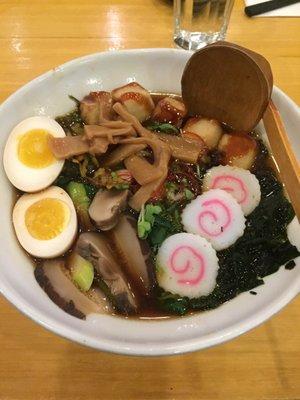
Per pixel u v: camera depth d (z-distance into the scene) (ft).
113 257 0.74
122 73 0.92
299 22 1.14
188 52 0.89
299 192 0.69
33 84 0.85
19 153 0.80
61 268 0.72
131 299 0.70
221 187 0.81
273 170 0.84
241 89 0.81
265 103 0.80
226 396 0.72
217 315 0.68
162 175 0.78
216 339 0.60
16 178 0.79
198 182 0.83
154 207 0.77
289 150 0.73
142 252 0.73
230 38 1.10
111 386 0.72
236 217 0.76
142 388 0.72
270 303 0.64
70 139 0.82
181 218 0.78
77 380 0.72
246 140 0.86
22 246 0.74
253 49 1.09
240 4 1.16
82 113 0.88
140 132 0.83
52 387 0.72
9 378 0.72
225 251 0.75
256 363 0.74
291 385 0.73
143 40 1.09
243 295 0.69
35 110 0.86
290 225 0.75
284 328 0.76
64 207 0.77
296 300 0.78
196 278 0.72
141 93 0.87
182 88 0.87
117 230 0.76
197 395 0.72
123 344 0.60
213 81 0.82
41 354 0.74
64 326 0.61
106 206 0.77
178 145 0.84
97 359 0.74
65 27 1.10
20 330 0.75
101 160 0.83
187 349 0.59
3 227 0.75
